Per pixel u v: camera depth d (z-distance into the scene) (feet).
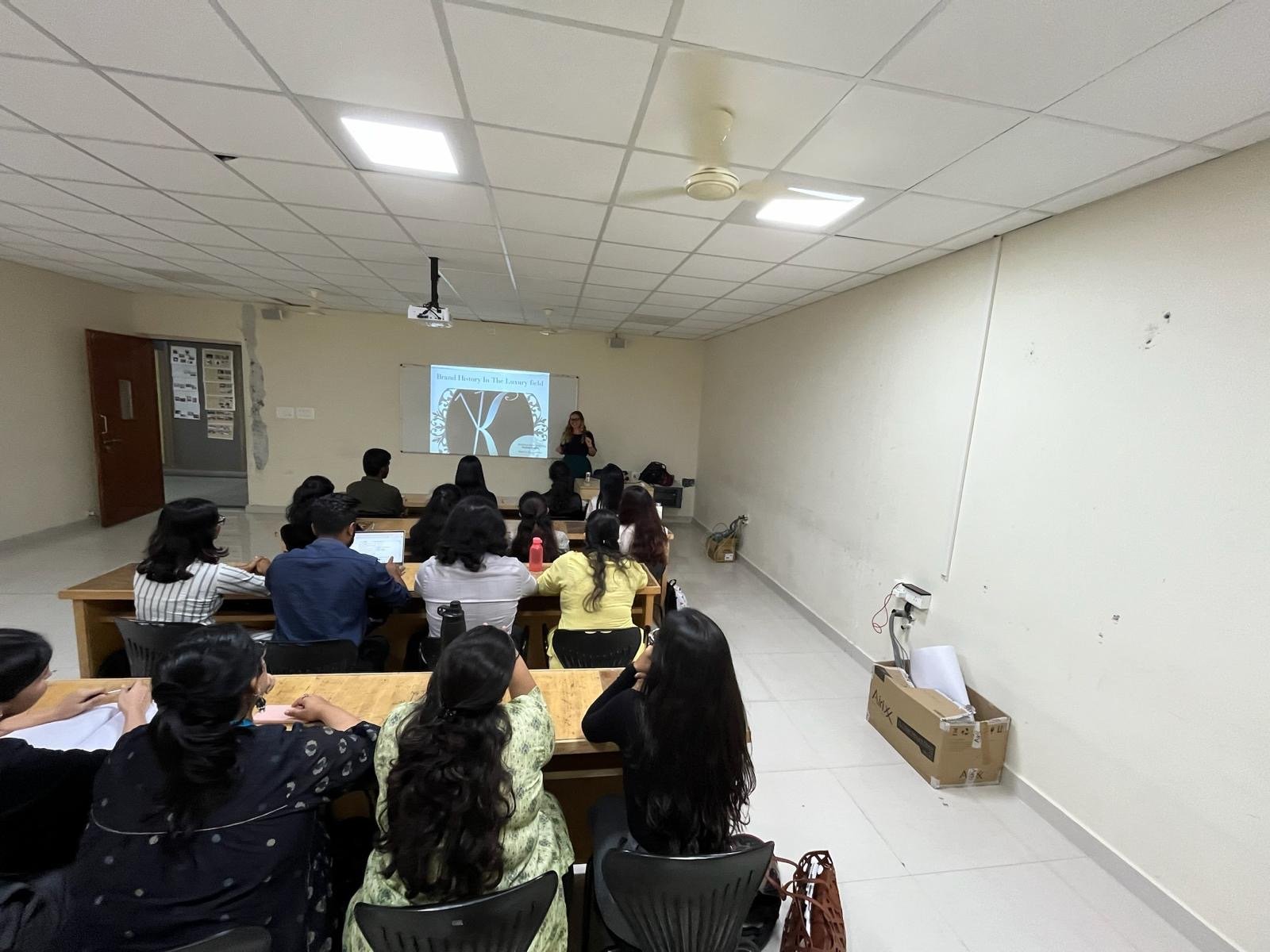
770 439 16.06
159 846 2.89
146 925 2.90
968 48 3.95
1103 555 6.27
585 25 3.97
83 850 2.90
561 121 5.42
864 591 11.11
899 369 10.10
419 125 5.69
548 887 3.06
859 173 6.15
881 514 10.57
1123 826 5.99
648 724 3.80
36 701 3.59
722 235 8.71
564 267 11.61
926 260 9.31
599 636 7.08
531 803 3.38
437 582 6.74
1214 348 5.22
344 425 20.51
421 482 21.36
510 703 3.71
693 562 18.33
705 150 5.84
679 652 3.74
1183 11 3.42
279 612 6.37
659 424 22.77
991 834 6.63
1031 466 7.29
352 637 6.57
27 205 9.00
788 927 4.87
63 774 3.47
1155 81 4.15
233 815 2.98
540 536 10.04
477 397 21.24
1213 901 5.16
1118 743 6.07
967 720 7.32
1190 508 5.40
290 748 3.24
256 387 19.74
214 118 5.76
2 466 14.48
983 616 8.06
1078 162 5.50
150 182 7.77
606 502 12.87
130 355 18.16
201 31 4.30
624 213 8.02
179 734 2.87
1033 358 7.29
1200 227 5.34
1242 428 5.00
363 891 3.38
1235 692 5.02
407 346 20.51
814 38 3.97
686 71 4.47
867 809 6.95
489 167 6.64
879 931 5.32
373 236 10.03
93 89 5.22
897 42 3.94
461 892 3.06
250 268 13.51
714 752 3.75
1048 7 3.48
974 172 5.92
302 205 8.50
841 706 9.43
